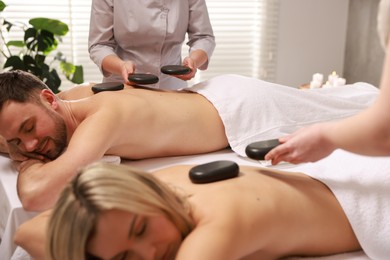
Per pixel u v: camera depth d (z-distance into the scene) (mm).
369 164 979
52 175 1108
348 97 1649
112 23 1925
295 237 862
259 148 952
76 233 651
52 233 673
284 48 2994
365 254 929
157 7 1895
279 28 2949
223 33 2951
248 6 2932
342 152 1048
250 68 3053
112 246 662
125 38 1928
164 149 1391
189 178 920
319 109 1495
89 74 2836
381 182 936
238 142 1409
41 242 913
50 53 2689
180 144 1395
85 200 658
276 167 1269
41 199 1095
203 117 1414
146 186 705
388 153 728
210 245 719
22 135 1191
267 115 1443
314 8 2955
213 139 1434
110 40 1950
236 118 1427
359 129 727
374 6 2727
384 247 900
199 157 1410
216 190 845
